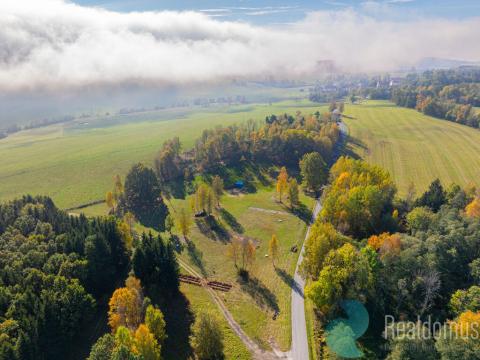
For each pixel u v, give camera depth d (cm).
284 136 18012
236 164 18150
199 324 6378
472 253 7238
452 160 16850
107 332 7081
